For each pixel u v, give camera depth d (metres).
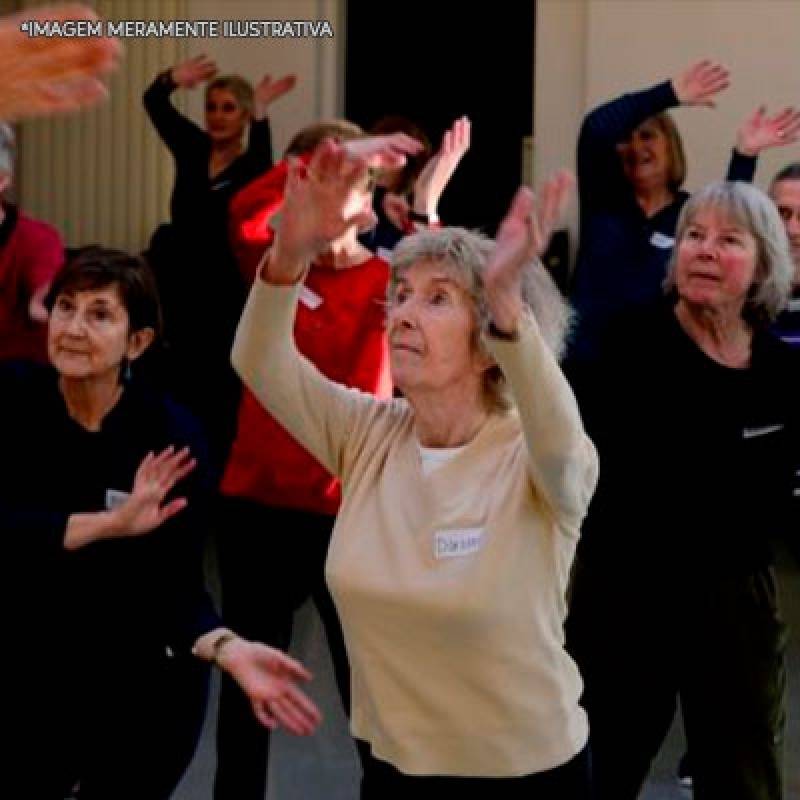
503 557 5.14
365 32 18.83
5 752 6.40
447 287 5.34
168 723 6.52
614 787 7.21
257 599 8.83
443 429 5.40
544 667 5.26
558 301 5.54
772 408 7.04
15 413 6.42
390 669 5.26
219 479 9.20
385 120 12.61
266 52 18.16
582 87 17.25
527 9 18.81
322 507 8.65
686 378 7.05
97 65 1.95
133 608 6.36
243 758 8.67
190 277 14.15
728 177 11.30
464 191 19.03
